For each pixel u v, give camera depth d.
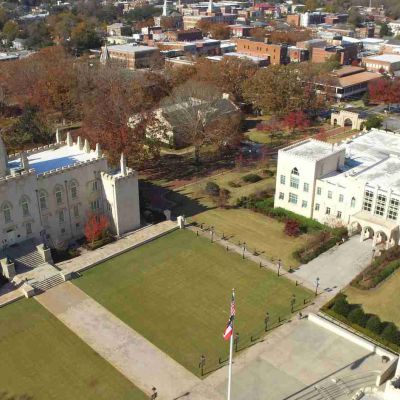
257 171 138.50
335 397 65.31
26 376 68.94
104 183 103.25
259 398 65.31
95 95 167.88
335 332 76.62
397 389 59.78
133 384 67.69
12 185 89.88
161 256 97.62
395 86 195.38
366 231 101.50
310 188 108.94
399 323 78.81
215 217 113.25
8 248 92.94
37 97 177.25
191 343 75.06
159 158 146.62
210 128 145.12
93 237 99.50
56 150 110.75
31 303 83.44
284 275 91.25
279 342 74.94
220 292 86.69
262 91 179.62
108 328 78.00
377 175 107.25
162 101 161.75
